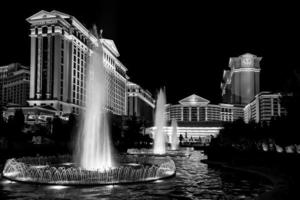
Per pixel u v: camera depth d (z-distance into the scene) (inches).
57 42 6200.8
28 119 4857.3
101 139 1315.2
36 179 994.1
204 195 820.6
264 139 2881.4
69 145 2834.6
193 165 1670.8
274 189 783.7
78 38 6879.9
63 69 6318.9
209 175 1222.9
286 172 1149.7
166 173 1203.9
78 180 975.0
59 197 768.9
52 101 6038.4
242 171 1294.3
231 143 3152.1
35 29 6338.6
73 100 6599.4
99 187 895.1
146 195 807.1
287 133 1574.8
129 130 4734.3
